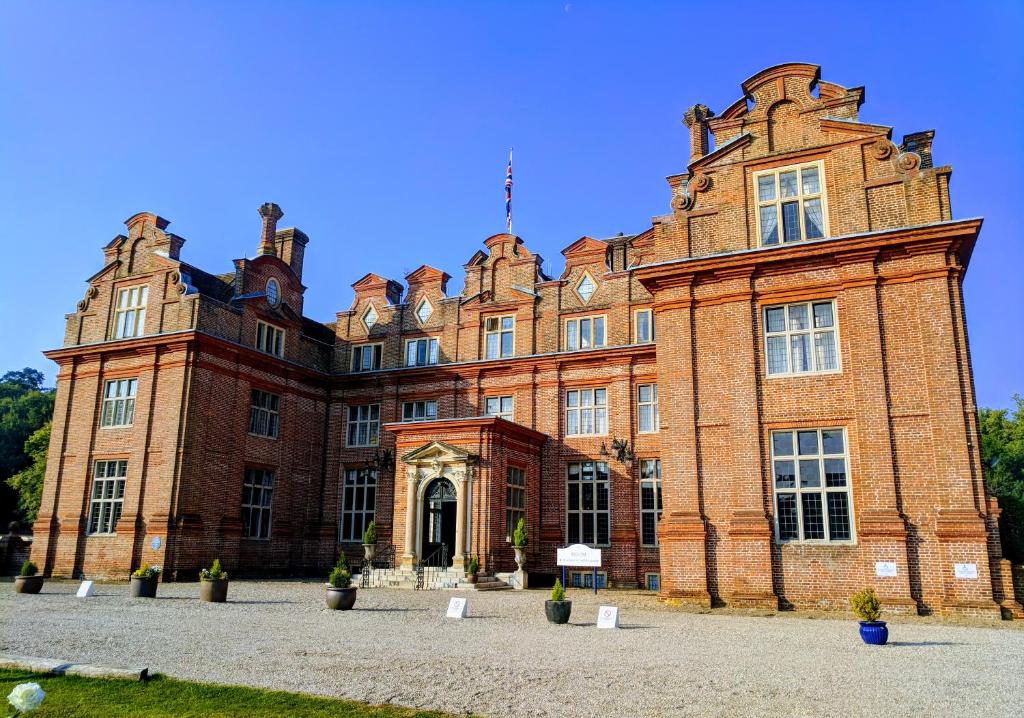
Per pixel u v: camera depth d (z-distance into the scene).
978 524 17.61
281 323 34.12
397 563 29.33
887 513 18.52
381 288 37.97
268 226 35.56
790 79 22.38
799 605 18.95
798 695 8.98
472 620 16.52
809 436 20.05
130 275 31.91
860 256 20.16
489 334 34.72
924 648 12.75
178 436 28.25
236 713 7.96
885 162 20.78
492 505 28.08
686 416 21.17
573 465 31.77
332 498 35.44
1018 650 12.59
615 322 32.06
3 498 63.22
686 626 15.76
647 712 8.15
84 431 30.83
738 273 21.39
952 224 19.08
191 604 19.25
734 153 22.61
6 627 14.52
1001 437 63.53
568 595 24.47
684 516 20.50
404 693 8.98
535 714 8.07
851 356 19.83
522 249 35.03
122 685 9.21
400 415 35.56
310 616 16.91
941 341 18.92
